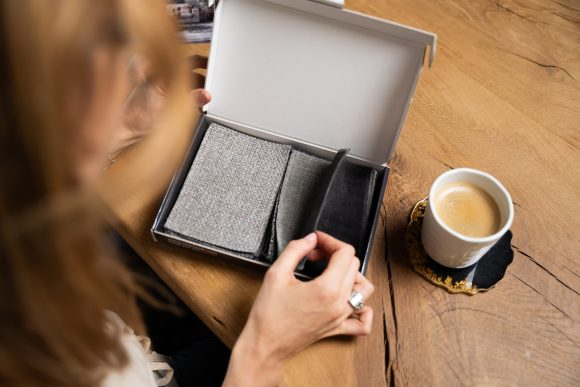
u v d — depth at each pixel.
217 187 0.70
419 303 0.69
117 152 0.68
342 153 0.70
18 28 0.28
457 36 0.88
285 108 0.77
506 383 0.65
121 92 0.35
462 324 0.68
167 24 0.34
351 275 0.64
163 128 0.44
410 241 0.72
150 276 0.97
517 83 0.84
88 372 0.46
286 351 0.62
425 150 0.79
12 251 0.33
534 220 0.75
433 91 0.83
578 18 0.90
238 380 0.61
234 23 0.73
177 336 0.96
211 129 0.74
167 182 0.70
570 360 0.67
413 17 0.89
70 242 0.35
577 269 0.72
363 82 0.73
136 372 0.60
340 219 0.70
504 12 0.90
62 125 0.31
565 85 0.85
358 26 0.70
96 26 0.31
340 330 0.64
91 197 0.35
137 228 0.69
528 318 0.69
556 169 0.78
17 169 0.31
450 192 0.68
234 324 0.65
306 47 0.73
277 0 0.69
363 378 0.64
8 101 0.29
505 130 0.81
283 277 0.62
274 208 0.70
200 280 0.67
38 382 0.42
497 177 0.78
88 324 0.42
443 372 0.65
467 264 0.69
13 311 0.38
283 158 0.74
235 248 0.66
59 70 0.29
